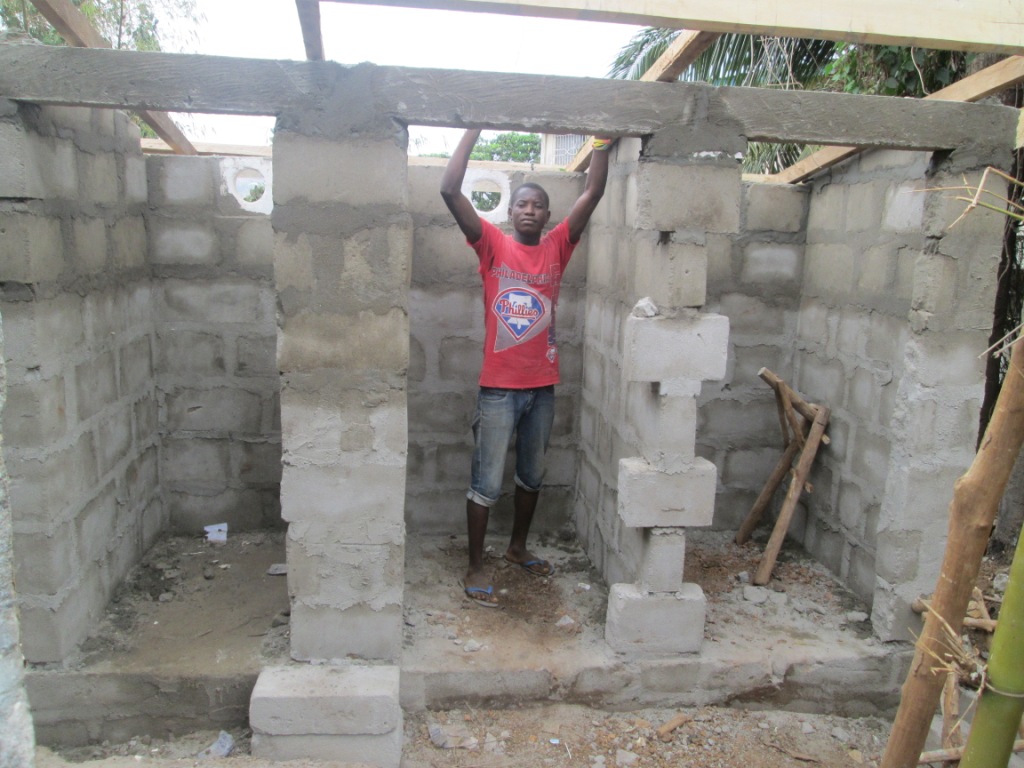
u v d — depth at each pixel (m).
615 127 2.88
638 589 3.32
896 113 2.97
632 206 3.45
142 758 2.89
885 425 3.64
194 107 2.71
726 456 4.64
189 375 4.32
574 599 3.84
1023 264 4.27
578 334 4.52
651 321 3.01
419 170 4.24
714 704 3.35
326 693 2.92
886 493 3.39
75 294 3.17
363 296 2.88
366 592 3.08
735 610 3.75
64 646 3.06
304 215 2.81
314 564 3.05
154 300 4.21
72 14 2.92
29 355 2.79
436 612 3.68
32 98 2.64
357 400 2.94
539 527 4.69
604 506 4.00
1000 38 2.58
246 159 4.17
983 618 3.48
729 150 2.94
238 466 4.43
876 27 2.54
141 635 3.35
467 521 4.21
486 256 3.75
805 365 4.43
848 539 3.96
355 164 2.80
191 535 4.45
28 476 2.88
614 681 3.29
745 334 4.54
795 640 3.48
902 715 2.02
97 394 3.41
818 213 4.30
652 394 3.15
